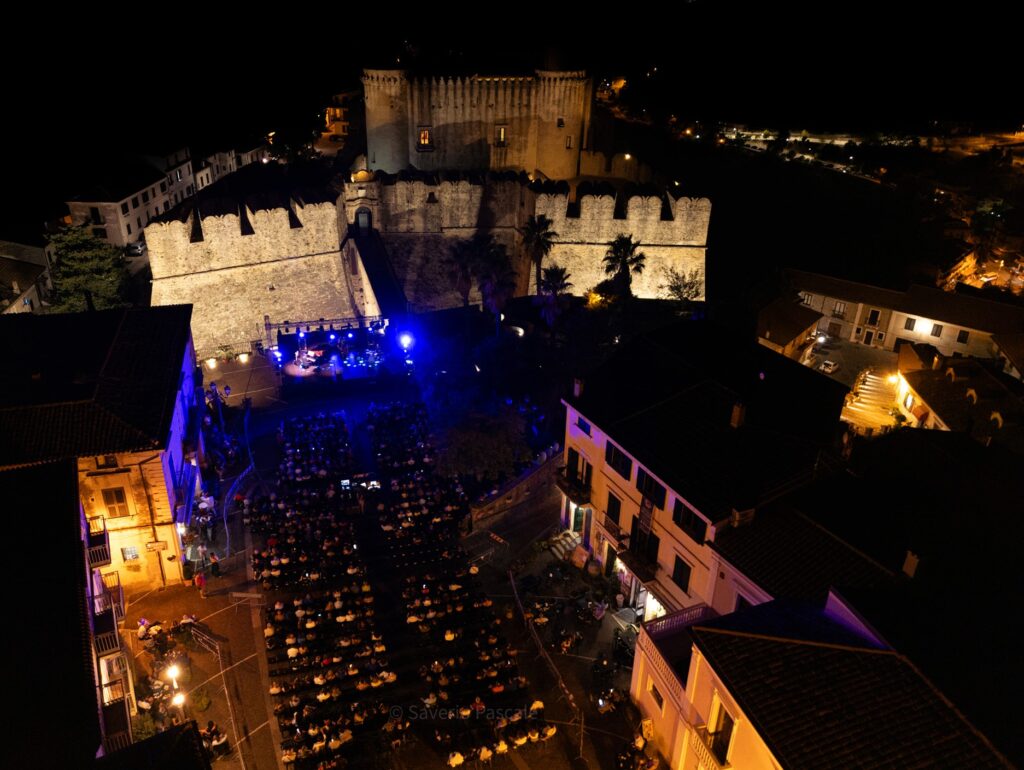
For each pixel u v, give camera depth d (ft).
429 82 335.47
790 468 140.26
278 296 300.20
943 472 146.00
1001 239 398.62
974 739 87.97
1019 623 103.35
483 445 193.47
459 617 154.71
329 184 323.57
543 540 177.78
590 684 141.59
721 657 101.81
